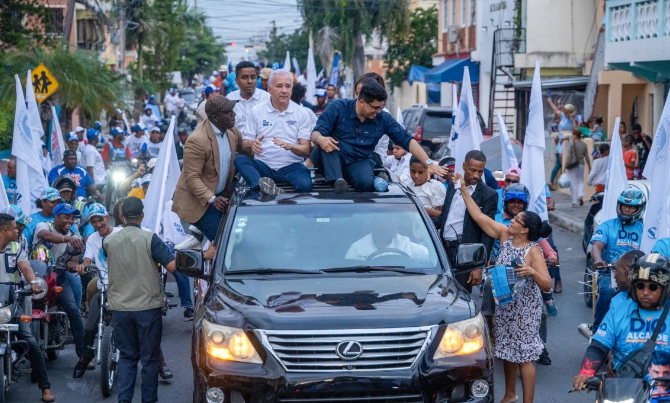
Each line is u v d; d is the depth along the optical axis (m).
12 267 8.77
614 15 20.45
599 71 26.69
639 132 21.91
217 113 8.56
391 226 7.57
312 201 7.82
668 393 5.69
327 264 7.26
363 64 52.03
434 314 6.48
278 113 9.07
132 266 8.06
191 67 93.38
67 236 9.92
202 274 7.45
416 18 53.09
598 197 14.17
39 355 8.76
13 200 14.56
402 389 6.22
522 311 7.98
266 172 8.87
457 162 13.75
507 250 8.16
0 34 27.72
